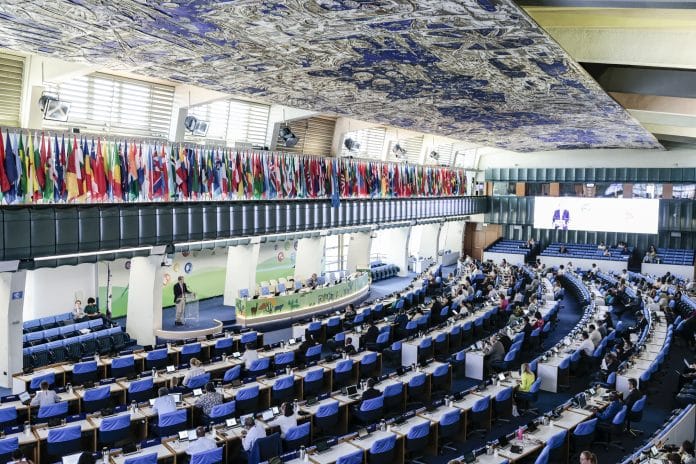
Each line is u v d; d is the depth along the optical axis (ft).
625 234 124.67
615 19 32.89
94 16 28.02
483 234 142.10
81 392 42.88
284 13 27.22
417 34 30.99
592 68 44.01
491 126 76.38
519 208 134.41
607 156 125.70
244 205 69.72
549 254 123.95
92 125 59.16
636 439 43.42
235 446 36.45
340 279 93.15
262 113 76.54
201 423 40.47
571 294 104.22
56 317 65.46
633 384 43.75
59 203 51.47
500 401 43.52
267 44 33.94
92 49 35.37
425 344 59.21
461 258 125.18
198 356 55.72
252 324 75.15
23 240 48.49
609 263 116.06
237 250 83.76
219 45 34.30
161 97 63.05
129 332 67.56
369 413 40.63
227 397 42.32
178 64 40.06
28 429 35.53
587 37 36.52
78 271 70.90
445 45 33.45
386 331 64.69
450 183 120.98
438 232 130.00
